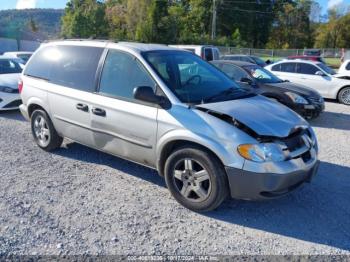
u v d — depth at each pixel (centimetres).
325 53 5050
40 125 585
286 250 337
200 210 397
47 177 487
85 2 7394
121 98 449
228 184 379
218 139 370
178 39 5434
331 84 1241
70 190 448
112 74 467
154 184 473
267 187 363
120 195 439
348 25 7562
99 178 488
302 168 382
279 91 864
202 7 6625
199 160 386
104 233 355
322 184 487
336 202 434
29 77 586
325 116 996
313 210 414
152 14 5381
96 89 479
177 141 404
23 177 485
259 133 366
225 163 367
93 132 487
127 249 331
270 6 7612
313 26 8519
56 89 528
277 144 370
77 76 508
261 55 4753
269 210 412
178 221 383
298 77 1293
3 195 430
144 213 397
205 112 389
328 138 740
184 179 404
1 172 500
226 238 354
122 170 517
